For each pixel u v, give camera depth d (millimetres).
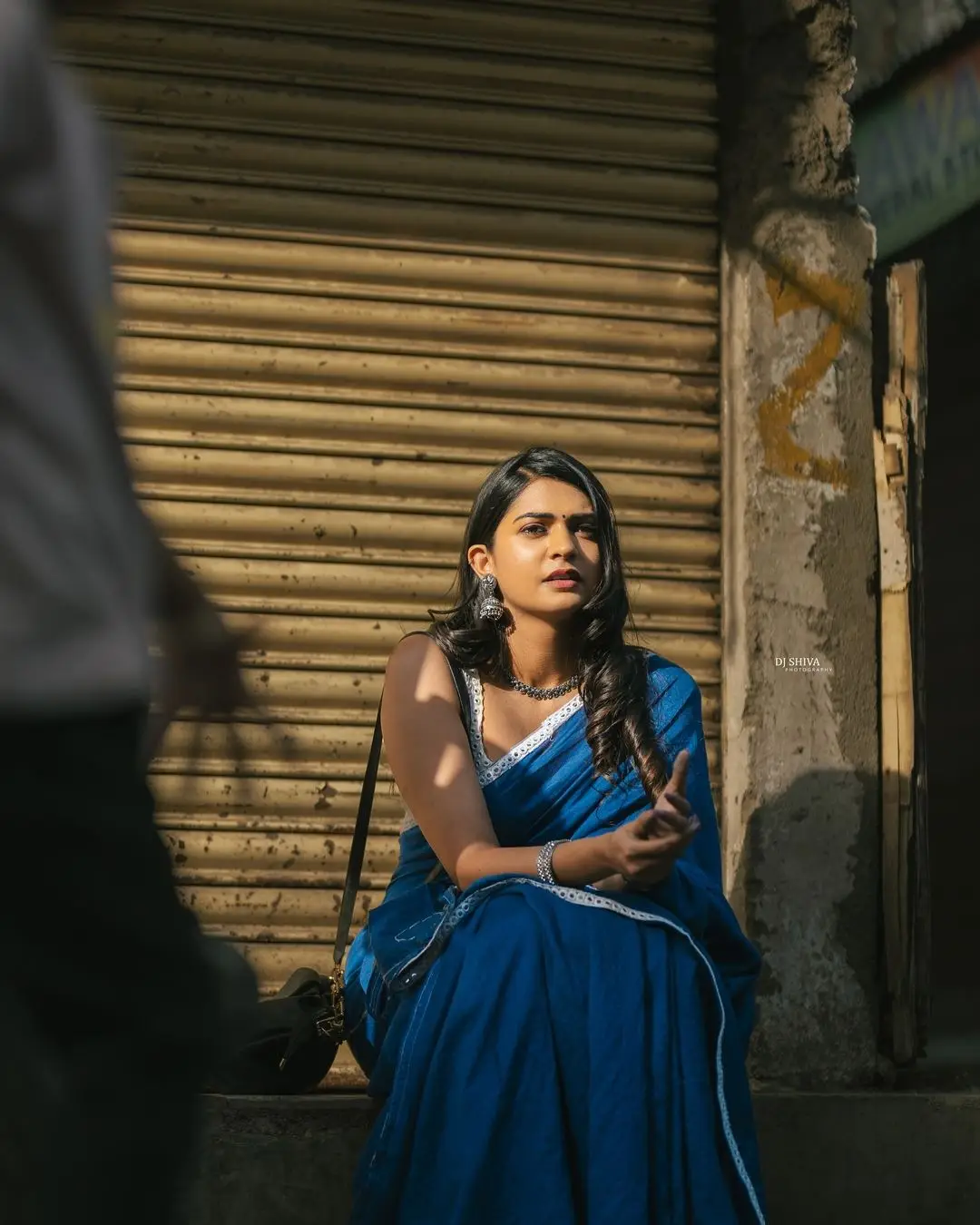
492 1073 2871
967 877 6715
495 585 3590
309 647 4160
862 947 4199
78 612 1666
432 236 4305
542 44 4379
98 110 4152
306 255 4234
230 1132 3488
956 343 6660
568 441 4320
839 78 4453
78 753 1664
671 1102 2910
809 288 4387
